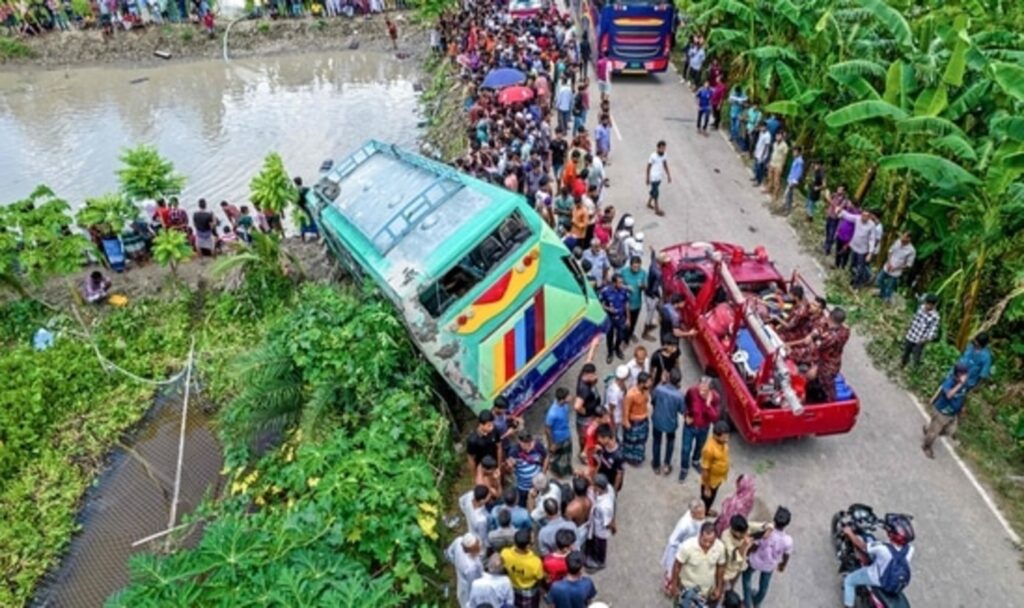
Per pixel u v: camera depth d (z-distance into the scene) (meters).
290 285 15.69
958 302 12.65
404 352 11.14
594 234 13.45
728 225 16.09
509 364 10.68
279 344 11.67
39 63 31.95
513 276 10.41
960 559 9.08
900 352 12.40
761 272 11.97
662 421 9.76
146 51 32.59
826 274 14.42
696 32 23.73
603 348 12.78
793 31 18.95
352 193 13.25
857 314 13.23
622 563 9.12
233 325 15.11
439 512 9.54
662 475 10.29
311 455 9.73
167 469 12.08
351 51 33.06
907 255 12.97
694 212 16.61
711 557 7.52
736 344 10.55
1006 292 12.37
